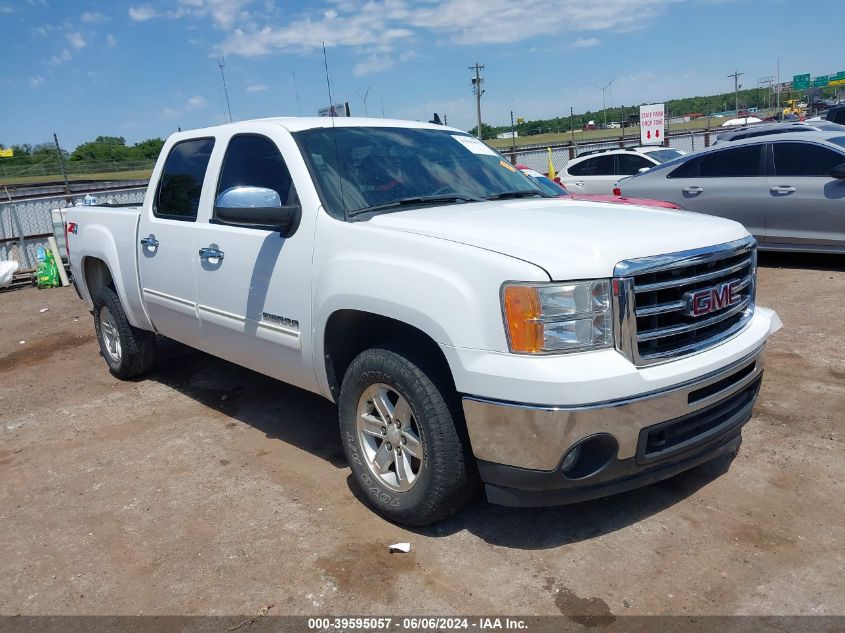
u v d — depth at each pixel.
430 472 3.19
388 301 3.20
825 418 4.41
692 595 2.86
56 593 3.12
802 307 6.95
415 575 3.08
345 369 3.81
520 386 2.80
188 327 4.84
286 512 3.67
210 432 4.79
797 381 5.04
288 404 5.23
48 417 5.29
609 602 2.85
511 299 2.82
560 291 2.80
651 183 9.86
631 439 2.88
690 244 3.10
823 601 2.79
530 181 4.71
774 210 8.72
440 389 3.15
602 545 3.23
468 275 2.95
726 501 3.54
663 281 2.98
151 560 3.32
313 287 3.66
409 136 4.50
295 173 3.89
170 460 4.39
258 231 4.05
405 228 3.36
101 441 4.76
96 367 6.55
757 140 8.96
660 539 3.25
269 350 4.09
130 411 5.29
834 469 3.79
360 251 3.41
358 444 3.58
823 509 3.43
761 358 3.49
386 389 3.42
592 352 2.84
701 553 3.13
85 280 6.14
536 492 2.96
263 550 3.34
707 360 3.07
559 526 3.41
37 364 6.84
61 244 11.14
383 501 3.47
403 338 3.41
